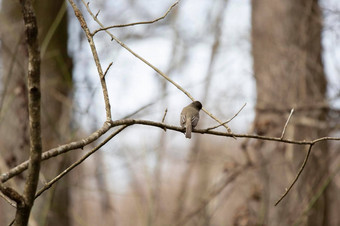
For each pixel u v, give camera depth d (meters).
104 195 20.02
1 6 12.99
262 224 12.86
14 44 12.88
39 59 4.38
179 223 15.18
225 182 15.03
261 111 14.55
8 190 4.59
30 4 4.28
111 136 6.20
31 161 4.57
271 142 14.05
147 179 14.38
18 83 12.05
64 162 12.80
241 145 14.01
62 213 13.97
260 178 13.98
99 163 17.33
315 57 14.73
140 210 14.40
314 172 14.06
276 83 14.67
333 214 17.30
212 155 16.70
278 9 14.96
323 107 14.09
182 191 20.47
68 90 14.57
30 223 10.94
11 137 12.52
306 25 14.80
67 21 15.17
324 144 14.35
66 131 13.49
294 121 14.06
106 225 21.66
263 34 15.16
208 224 15.03
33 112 4.47
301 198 13.80
